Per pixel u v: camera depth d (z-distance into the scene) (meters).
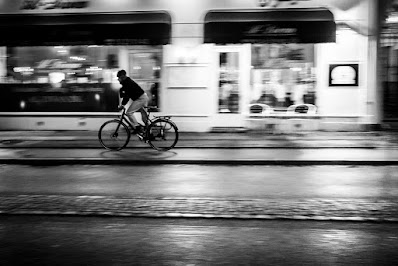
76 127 16.59
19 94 16.73
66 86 16.61
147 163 11.09
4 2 16.12
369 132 15.52
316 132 15.72
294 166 10.79
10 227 6.33
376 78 15.56
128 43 15.42
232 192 8.27
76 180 9.32
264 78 16.08
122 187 8.69
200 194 8.12
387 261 5.11
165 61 16.02
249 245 5.61
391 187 8.66
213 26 15.24
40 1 15.98
